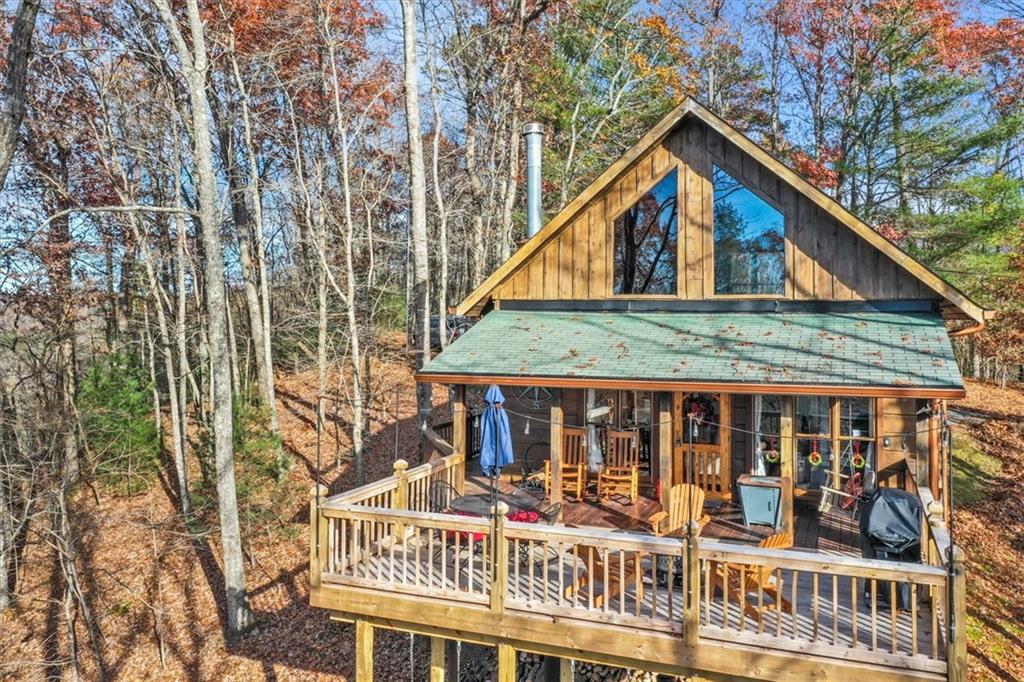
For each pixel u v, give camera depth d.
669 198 11.99
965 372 32.75
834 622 6.38
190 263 23.44
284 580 16.14
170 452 22.58
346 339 22.73
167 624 14.89
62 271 19.28
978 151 23.09
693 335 10.97
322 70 22.55
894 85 24.95
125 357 22.08
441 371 10.91
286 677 12.56
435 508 10.72
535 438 13.29
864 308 10.90
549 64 26.84
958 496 17.25
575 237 12.70
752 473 11.67
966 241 21.92
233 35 20.72
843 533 10.12
